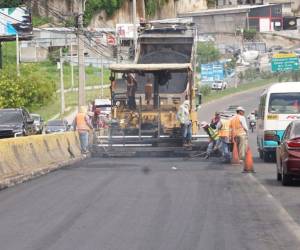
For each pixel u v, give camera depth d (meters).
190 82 48.28
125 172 36.97
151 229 19.75
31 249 17.02
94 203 24.94
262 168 40.25
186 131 47.81
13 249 17.02
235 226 20.31
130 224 20.58
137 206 24.17
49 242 17.88
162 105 48.06
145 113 48.19
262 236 18.77
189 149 47.97
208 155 46.81
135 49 52.34
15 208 23.86
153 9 184.25
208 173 36.53
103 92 127.38
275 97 45.09
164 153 48.34
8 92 104.75
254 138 83.81
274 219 21.59
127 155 48.56
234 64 171.00
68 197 26.61
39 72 124.94
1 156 31.81
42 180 33.12
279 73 155.88
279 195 27.45
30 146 36.81
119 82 48.53
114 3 171.75
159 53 51.31
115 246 17.36
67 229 19.77
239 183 31.75
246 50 188.00
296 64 144.38
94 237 18.56
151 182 31.84
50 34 137.38
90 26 166.00
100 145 48.81
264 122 45.16
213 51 171.25
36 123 67.12
